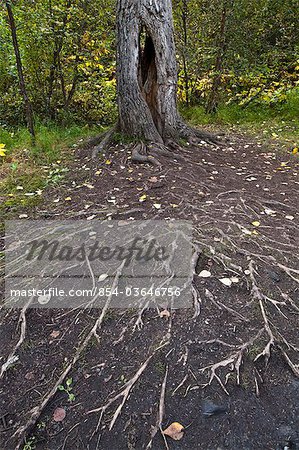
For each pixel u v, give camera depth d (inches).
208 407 63.9
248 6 283.4
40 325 83.6
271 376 69.6
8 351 78.0
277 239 109.6
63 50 248.8
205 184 148.1
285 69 303.6
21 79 201.0
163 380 68.5
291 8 280.5
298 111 287.4
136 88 179.6
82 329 80.9
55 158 189.3
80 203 137.4
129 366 71.8
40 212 133.5
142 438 60.7
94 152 183.5
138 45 175.8
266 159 193.5
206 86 329.4
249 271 93.1
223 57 307.4
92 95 299.3
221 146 209.9
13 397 69.0
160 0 171.3
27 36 228.5
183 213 121.3
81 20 239.5
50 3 225.1
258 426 61.4
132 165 165.5
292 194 145.4
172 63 184.4
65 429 63.2
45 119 267.3
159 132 193.9
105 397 67.0
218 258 97.3
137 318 81.4
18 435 62.4
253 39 303.4
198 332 77.1
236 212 124.4
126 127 188.1
